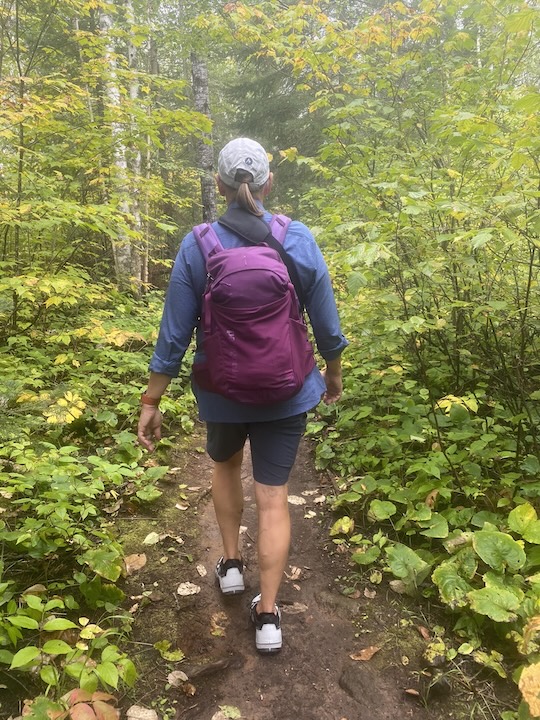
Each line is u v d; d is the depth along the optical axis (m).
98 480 2.33
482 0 3.33
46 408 2.38
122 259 7.00
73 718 1.33
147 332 4.76
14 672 1.61
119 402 3.86
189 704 1.64
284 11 4.52
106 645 1.73
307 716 1.61
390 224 2.55
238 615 2.04
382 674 1.75
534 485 2.40
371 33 4.02
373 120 3.98
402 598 2.11
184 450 3.52
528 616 1.74
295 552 2.48
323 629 1.97
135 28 5.61
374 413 3.59
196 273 1.64
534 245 2.34
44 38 7.10
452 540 2.16
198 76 10.14
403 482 2.79
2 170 4.21
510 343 3.12
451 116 2.83
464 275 2.93
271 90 12.63
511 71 3.77
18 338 4.07
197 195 12.70
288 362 1.56
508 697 1.64
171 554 2.38
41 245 5.15
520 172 2.85
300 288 1.70
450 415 2.95
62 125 4.83
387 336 3.34
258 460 1.81
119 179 5.38
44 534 2.04
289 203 12.07
